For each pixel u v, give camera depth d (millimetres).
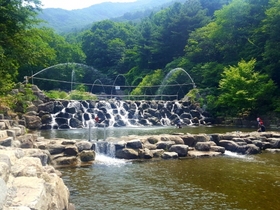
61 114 31531
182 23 65062
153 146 17031
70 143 15773
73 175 12688
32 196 4680
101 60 94562
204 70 47281
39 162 7387
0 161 5441
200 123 36250
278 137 20875
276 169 13922
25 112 29594
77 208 8945
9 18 17734
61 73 63344
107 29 114875
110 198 9844
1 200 4070
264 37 41156
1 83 21266
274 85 35031
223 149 17859
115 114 35188
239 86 34438
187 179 12164
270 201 9570
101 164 14695
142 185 11305
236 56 46188
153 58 70812
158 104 38219
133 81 69000
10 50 18125
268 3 43656
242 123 34344
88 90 76750
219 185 11328
